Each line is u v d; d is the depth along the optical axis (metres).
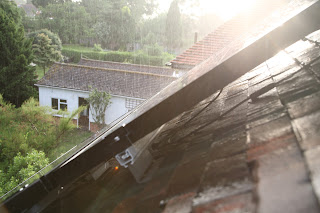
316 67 1.77
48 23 68.31
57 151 17.52
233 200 0.81
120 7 74.94
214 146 1.41
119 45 74.69
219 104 2.35
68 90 22.56
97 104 21.30
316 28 1.44
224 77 1.46
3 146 14.40
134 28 74.81
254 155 1.01
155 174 1.61
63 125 15.76
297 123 1.10
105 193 1.76
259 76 2.55
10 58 25.72
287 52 2.84
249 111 1.67
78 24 70.62
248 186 0.83
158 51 65.94
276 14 3.52
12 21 26.58
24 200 1.98
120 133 1.61
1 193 10.27
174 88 1.84
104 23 72.25
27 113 15.87
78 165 1.78
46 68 47.03
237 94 2.35
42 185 1.93
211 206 0.84
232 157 1.12
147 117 1.56
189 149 1.63
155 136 2.27
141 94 21.30
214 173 1.06
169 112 1.52
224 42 11.30
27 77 25.62
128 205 1.47
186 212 0.95
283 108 1.39
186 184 1.19
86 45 72.12
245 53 1.43
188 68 11.65
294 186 0.69
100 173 2.05
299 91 1.54
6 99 24.94
